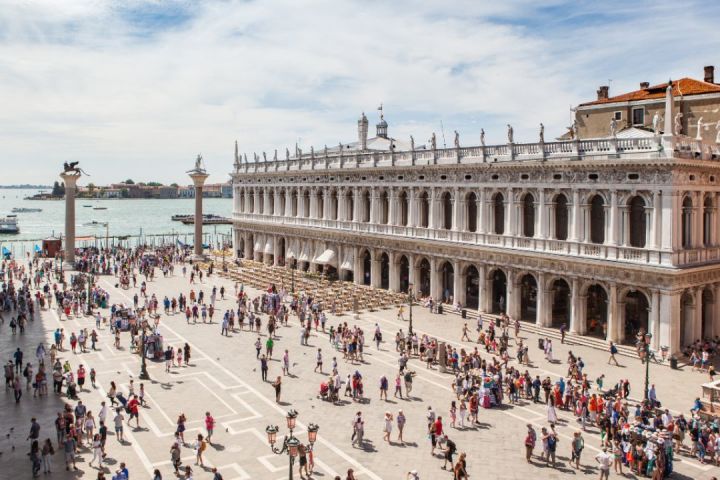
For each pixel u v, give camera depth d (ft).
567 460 112.06
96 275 326.65
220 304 252.62
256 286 288.92
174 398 141.79
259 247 369.91
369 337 198.80
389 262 268.00
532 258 205.46
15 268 329.93
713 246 187.42
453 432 124.26
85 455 112.98
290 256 335.67
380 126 377.09
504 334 181.98
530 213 216.13
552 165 197.57
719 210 192.13
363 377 158.51
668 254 169.37
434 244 240.94
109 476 104.12
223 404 138.31
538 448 117.29
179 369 164.14
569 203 196.03
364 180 281.33
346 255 294.25
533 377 158.51
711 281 185.26
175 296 269.03
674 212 170.71
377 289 273.54
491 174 219.82
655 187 172.76
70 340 181.88
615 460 108.68
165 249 428.15
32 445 103.76
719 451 111.24
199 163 386.11
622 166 179.83
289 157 343.05
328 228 302.45
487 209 223.71
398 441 119.03
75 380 154.71
